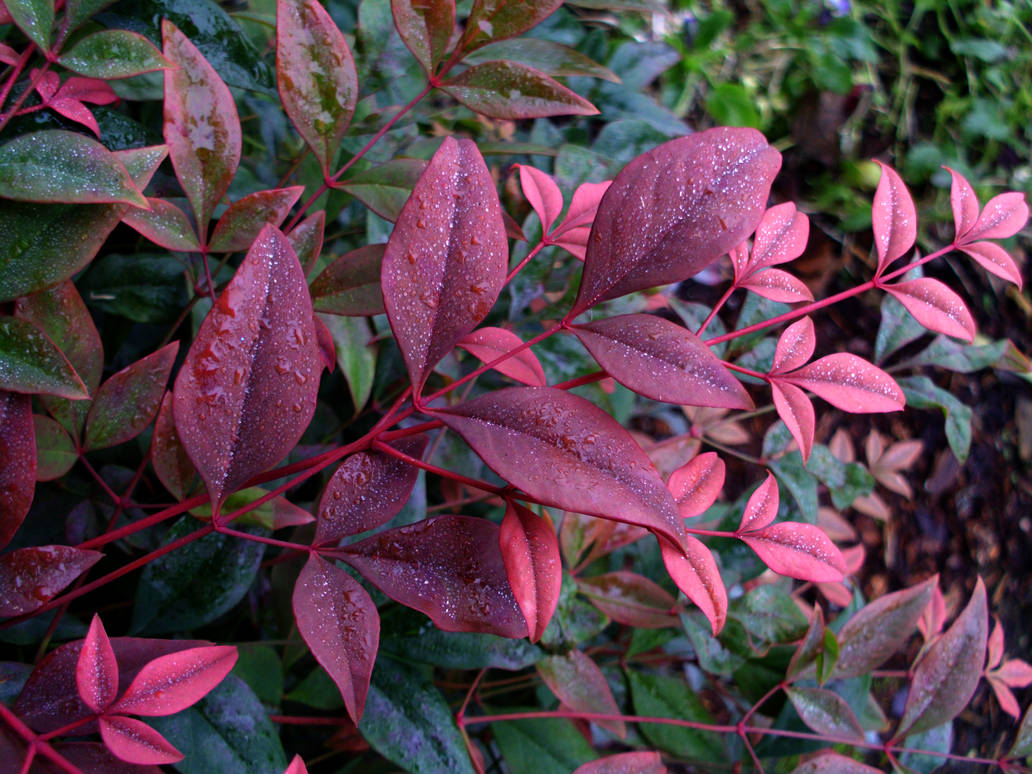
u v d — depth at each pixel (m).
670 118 0.46
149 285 0.31
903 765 0.33
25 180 0.19
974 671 0.31
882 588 0.62
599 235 0.17
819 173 0.78
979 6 0.89
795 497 0.36
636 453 0.17
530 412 0.17
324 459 0.18
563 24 0.45
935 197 0.80
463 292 0.17
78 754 0.18
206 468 0.17
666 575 0.36
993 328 0.75
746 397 0.17
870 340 0.70
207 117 0.22
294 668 0.34
